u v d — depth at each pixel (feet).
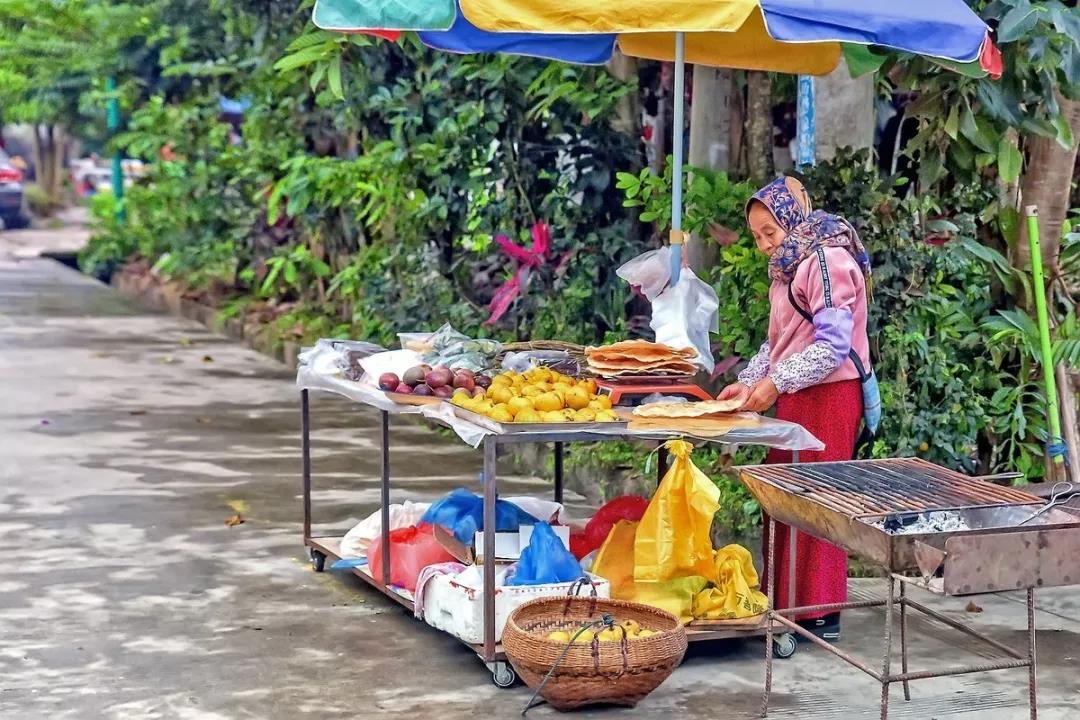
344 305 40.75
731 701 14.67
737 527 20.49
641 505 17.51
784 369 15.47
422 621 17.22
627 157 26.99
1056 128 18.29
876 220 20.27
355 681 15.08
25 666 15.42
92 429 29.50
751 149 23.66
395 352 18.15
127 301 54.49
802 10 14.52
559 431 14.80
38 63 53.11
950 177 22.88
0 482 24.53
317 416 31.65
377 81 29.45
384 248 35.14
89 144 74.23
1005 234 21.56
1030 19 16.72
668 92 27.04
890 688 15.19
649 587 15.80
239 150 45.96
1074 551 12.46
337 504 23.35
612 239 26.48
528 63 26.96
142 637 16.47
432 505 17.97
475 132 27.94
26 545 20.49
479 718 14.06
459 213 30.45
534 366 17.71
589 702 14.10
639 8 14.37
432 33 20.24
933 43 15.11
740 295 21.89
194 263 50.52
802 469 14.57
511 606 15.24
